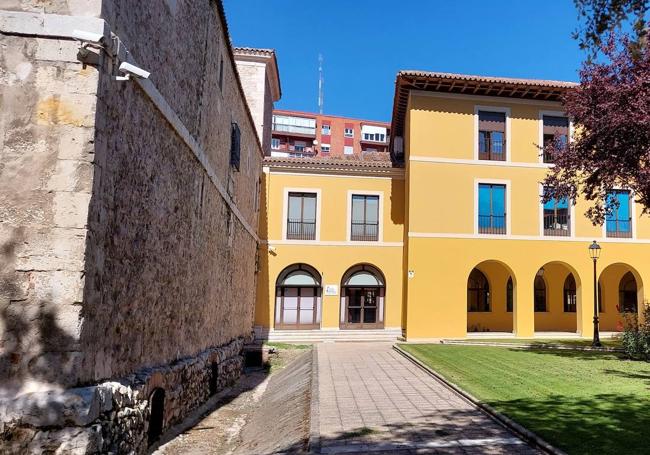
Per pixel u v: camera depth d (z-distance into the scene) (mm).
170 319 8469
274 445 7348
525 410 7703
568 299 24172
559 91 20844
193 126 9609
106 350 5793
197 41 9828
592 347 16641
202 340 11031
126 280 6379
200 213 10469
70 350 5023
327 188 22703
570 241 21188
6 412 4695
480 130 21422
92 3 5430
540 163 21344
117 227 6039
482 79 20391
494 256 20750
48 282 5078
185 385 8984
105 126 5602
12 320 5000
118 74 5820
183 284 9227
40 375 4957
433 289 20328
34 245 5113
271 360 18109
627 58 12594
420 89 21141
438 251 20531
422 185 20766
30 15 5332
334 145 66625
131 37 6332
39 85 5305
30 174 5195
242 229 16953
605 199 14805
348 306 22547
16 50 5320
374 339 21516
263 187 22469
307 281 22484
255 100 23391
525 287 20734
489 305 23766
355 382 11023
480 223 20953
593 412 7516
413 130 20969
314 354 16156
